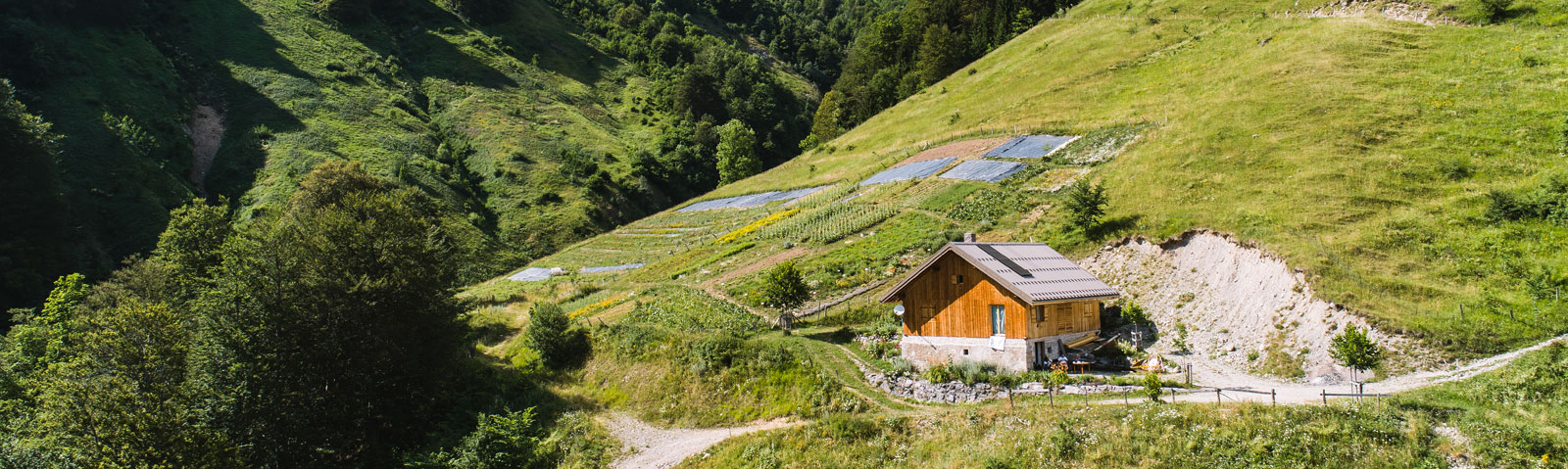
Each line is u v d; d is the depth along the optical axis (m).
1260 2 98.06
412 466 38.12
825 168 96.00
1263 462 24.78
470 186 125.12
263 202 104.69
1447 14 73.81
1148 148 61.09
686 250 73.75
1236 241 41.06
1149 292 41.97
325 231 44.34
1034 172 64.56
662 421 40.38
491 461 36.06
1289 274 36.75
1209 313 38.41
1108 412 28.72
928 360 38.53
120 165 101.69
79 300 64.19
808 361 39.59
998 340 35.81
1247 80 69.81
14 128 87.00
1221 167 52.62
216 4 158.62
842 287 50.94
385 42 172.25
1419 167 46.12
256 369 40.00
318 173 81.56
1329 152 50.41
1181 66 83.56
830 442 32.91
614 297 61.31
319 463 39.28
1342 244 38.81
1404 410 25.70
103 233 92.50
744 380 40.25
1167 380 32.88
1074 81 90.81
